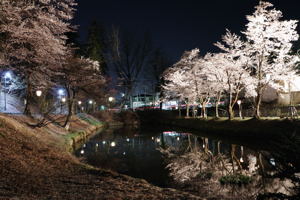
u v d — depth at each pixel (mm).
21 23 12438
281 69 24359
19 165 8852
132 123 47688
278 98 32781
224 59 27797
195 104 41031
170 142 23859
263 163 14086
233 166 13867
